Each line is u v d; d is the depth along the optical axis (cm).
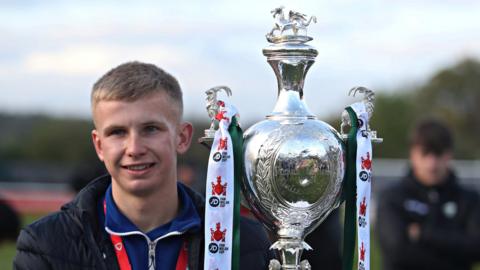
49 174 2609
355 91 287
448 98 4231
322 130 278
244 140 281
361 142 279
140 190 267
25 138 3875
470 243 502
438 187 512
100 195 288
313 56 284
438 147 504
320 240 538
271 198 276
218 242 269
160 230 278
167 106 268
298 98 285
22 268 271
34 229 274
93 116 273
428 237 507
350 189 282
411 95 4259
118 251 275
